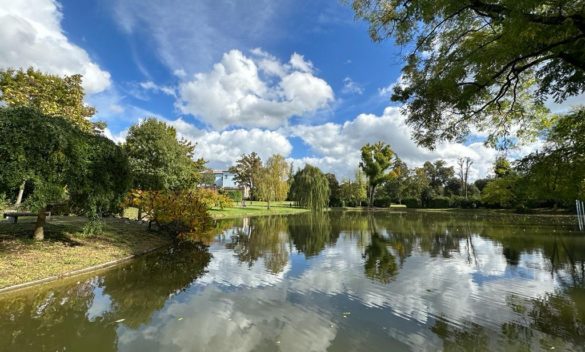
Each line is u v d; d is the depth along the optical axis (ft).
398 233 63.31
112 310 20.84
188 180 75.20
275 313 20.68
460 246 47.11
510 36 15.90
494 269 32.60
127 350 15.64
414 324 19.10
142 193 54.44
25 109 27.30
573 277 29.22
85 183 31.07
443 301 23.11
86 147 31.27
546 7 16.46
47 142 27.25
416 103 23.57
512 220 89.25
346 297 23.88
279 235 60.23
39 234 33.91
